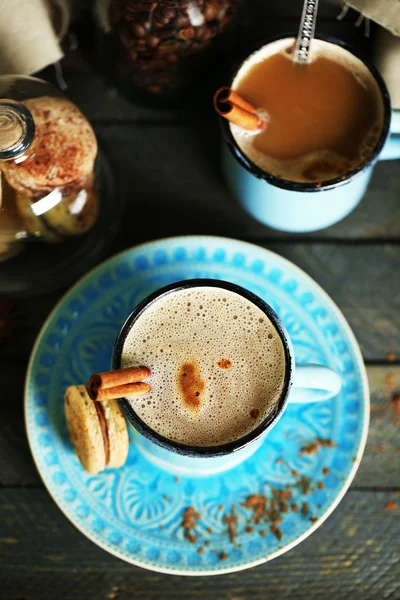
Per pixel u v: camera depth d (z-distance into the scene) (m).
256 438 0.46
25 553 0.55
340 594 0.54
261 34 0.58
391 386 0.56
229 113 0.48
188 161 0.58
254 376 0.48
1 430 0.56
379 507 0.55
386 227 0.58
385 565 0.55
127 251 0.54
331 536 0.55
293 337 0.53
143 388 0.46
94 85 0.59
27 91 0.52
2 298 0.57
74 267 0.57
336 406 0.53
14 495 0.55
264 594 0.54
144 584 0.54
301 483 0.52
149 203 0.58
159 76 0.55
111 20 0.53
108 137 0.59
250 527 0.52
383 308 0.57
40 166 0.50
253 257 0.54
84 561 0.55
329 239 0.58
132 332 0.48
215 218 0.58
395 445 0.56
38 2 0.53
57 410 0.53
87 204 0.54
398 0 0.51
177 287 0.48
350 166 0.51
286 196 0.51
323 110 0.51
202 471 0.52
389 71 0.55
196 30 0.52
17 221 0.52
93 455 0.49
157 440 0.46
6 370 0.56
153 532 0.52
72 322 0.53
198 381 0.48
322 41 0.51
